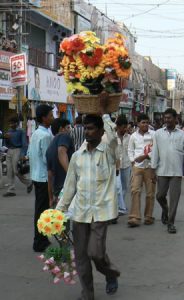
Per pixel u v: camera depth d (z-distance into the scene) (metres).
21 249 6.98
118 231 8.11
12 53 20.11
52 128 7.07
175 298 5.05
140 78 44.56
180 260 6.44
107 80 4.63
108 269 4.95
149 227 8.43
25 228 8.30
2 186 13.34
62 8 26.14
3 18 20.94
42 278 5.70
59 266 4.76
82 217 4.67
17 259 6.47
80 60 4.61
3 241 7.43
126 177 9.44
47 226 4.54
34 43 24.36
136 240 7.50
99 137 4.71
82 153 4.73
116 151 4.83
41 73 23.02
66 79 4.77
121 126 9.20
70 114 26.88
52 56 25.27
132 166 8.64
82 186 4.68
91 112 4.70
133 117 41.06
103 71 4.59
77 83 4.69
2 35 20.02
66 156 6.15
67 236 4.81
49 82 24.03
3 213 9.59
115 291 5.16
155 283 5.53
